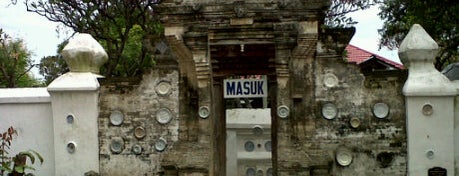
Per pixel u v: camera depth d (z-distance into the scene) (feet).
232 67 51.62
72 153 53.83
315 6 44.78
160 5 45.85
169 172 46.98
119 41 95.96
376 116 49.93
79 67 54.24
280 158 45.60
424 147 48.65
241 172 74.84
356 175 50.08
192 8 45.39
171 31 46.19
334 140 50.26
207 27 45.44
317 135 50.34
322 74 50.34
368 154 50.08
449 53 83.10
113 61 91.15
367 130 50.08
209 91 46.85
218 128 51.57
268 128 74.13
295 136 49.03
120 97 53.93
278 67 45.37
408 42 49.03
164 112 53.11
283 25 44.57
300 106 49.14
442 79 48.52
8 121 56.08
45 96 55.47
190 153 46.70
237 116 74.84
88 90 53.26
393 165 49.83
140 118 53.57
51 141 55.42
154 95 53.36
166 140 53.06
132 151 53.57
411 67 49.47
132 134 53.67
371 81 50.11
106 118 53.98
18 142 55.83
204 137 46.83
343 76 50.31
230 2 45.34
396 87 49.96
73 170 53.83
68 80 53.62
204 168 45.83
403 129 49.73
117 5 88.53
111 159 53.78
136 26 97.50
